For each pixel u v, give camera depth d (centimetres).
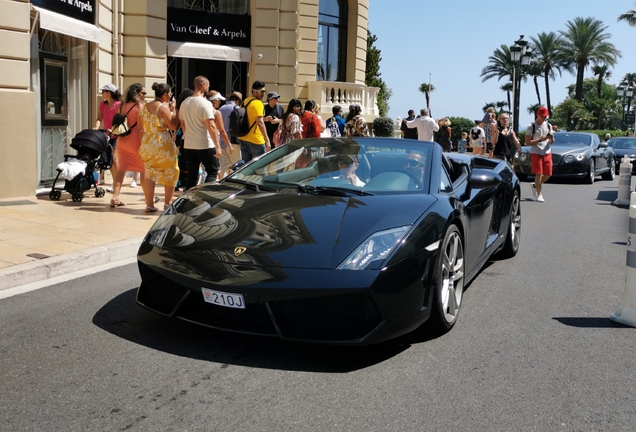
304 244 365
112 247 600
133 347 377
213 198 441
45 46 989
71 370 343
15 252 568
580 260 664
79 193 867
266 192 446
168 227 409
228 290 348
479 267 535
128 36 1394
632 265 452
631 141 2252
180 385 327
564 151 1631
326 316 351
